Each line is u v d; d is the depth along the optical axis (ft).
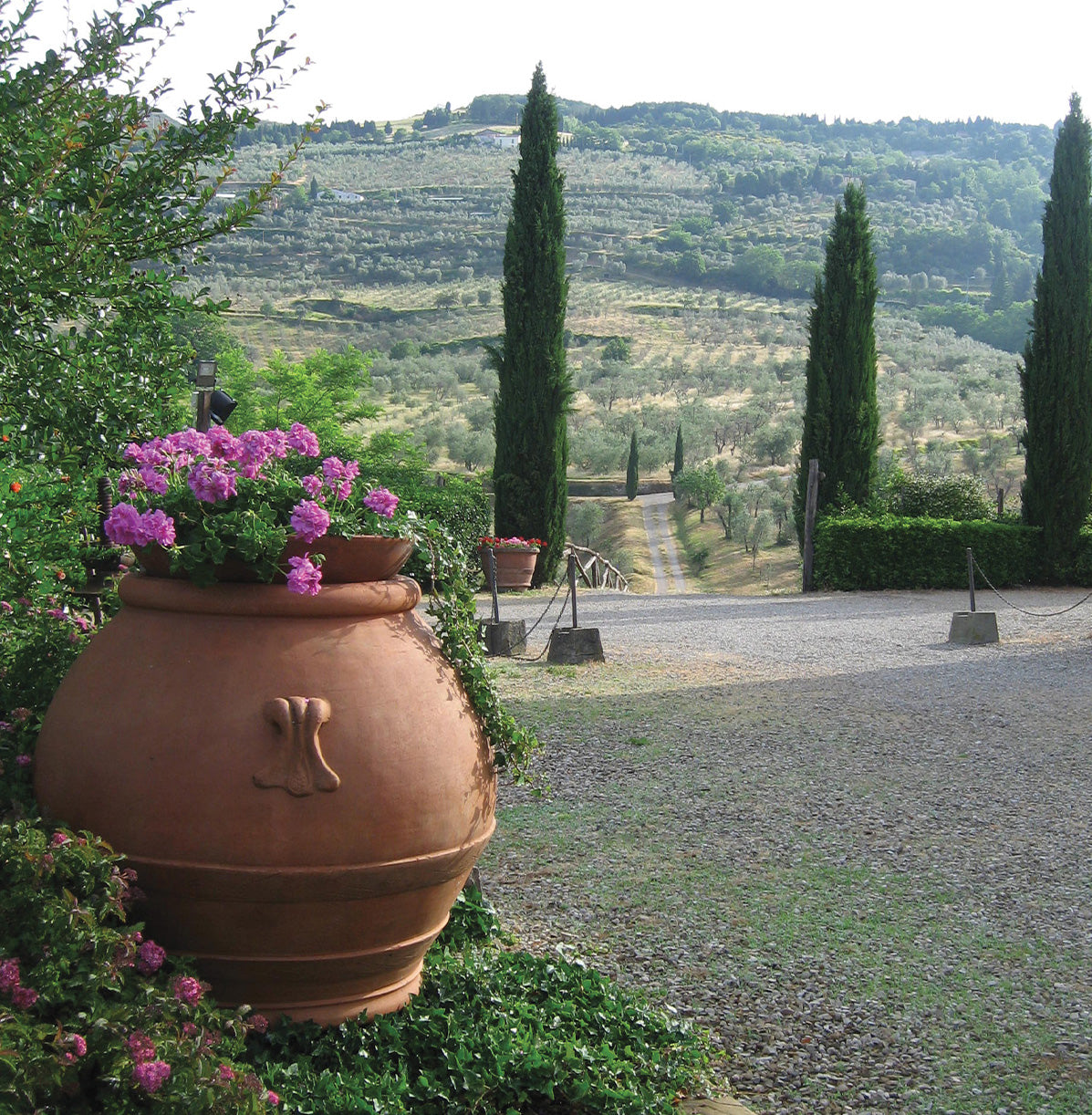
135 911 9.14
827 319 66.33
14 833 8.34
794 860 16.87
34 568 14.28
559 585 64.75
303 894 8.91
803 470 68.13
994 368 367.86
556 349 64.28
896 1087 10.61
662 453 262.06
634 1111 9.39
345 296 483.51
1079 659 37.17
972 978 12.87
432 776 9.39
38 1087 6.98
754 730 25.55
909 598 59.57
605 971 12.80
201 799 8.73
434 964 11.45
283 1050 9.28
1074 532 65.72
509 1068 9.53
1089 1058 11.16
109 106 12.12
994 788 21.13
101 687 9.28
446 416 275.80
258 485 9.60
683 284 598.75
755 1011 11.98
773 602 57.26
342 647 9.40
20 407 12.58
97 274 12.04
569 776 21.30
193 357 14.16
